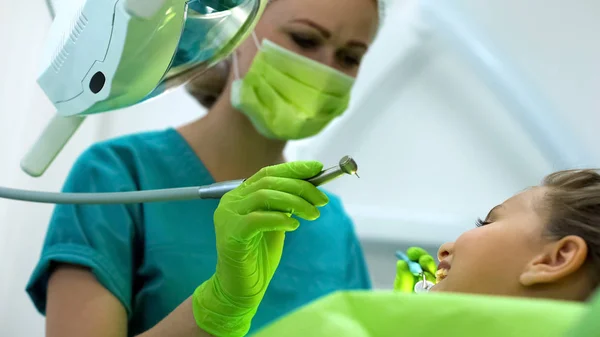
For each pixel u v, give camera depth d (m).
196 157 1.23
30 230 1.59
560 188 0.92
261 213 0.74
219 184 0.81
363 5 1.25
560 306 0.50
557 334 0.47
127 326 1.03
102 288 0.99
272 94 1.21
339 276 1.22
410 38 2.00
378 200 1.90
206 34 0.77
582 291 0.79
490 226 0.88
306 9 1.22
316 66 1.22
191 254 1.09
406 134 1.96
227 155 1.26
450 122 1.96
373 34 1.33
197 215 1.14
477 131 1.94
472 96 1.96
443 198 1.90
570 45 1.94
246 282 0.79
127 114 1.92
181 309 0.86
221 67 1.33
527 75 1.94
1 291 1.53
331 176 0.74
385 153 1.94
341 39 1.25
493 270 0.83
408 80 2.00
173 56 0.69
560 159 1.85
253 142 1.27
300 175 0.77
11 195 0.85
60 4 0.80
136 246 1.10
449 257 0.91
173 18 0.67
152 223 1.10
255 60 1.22
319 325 0.51
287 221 0.73
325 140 1.91
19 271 1.56
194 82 1.36
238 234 0.75
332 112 1.30
